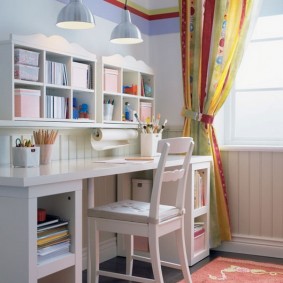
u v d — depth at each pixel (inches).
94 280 107.7
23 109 103.7
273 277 124.7
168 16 162.2
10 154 108.3
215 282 120.5
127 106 145.7
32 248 80.9
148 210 105.3
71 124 117.3
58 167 101.5
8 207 82.0
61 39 114.3
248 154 151.5
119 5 148.9
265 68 157.2
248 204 151.8
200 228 144.1
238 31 146.3
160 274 99.9
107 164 110.7
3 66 101.9
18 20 111.2
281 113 155.0
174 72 161.8
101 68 130.3
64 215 92.7
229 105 162.2
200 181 143.2
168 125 162.7
